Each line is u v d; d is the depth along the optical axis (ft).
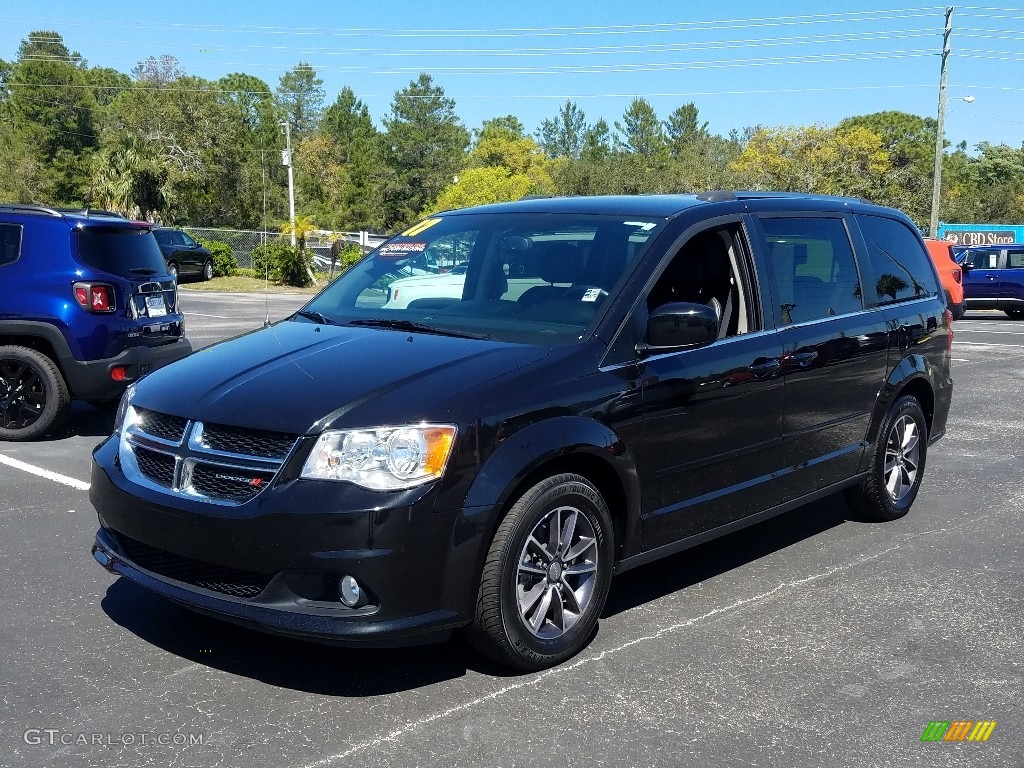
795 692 12.44
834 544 18.79
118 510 12.68
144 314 27.17
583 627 13.32
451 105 330.75
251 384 12.64
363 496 11.29
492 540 12.14
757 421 15.80
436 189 316.40
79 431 28.14
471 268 15.99
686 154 210.59
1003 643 14.12
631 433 13.56
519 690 12.32
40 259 25.64
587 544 13.26
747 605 15.47
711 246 15.76
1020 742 11.32
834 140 190.60
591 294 14.39
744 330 15.90
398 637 11.51
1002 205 233.76
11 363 26.05
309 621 11.32
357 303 16.21
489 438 11.97
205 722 11.35
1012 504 21.84
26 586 15.61
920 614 15.19
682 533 14.83
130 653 13.16
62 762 10.44
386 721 11.46
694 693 12.36
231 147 216.95
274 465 11.57
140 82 217.97
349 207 300.61
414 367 12.71
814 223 18.03
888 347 19.04
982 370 43.86
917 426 20.65
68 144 275.59
